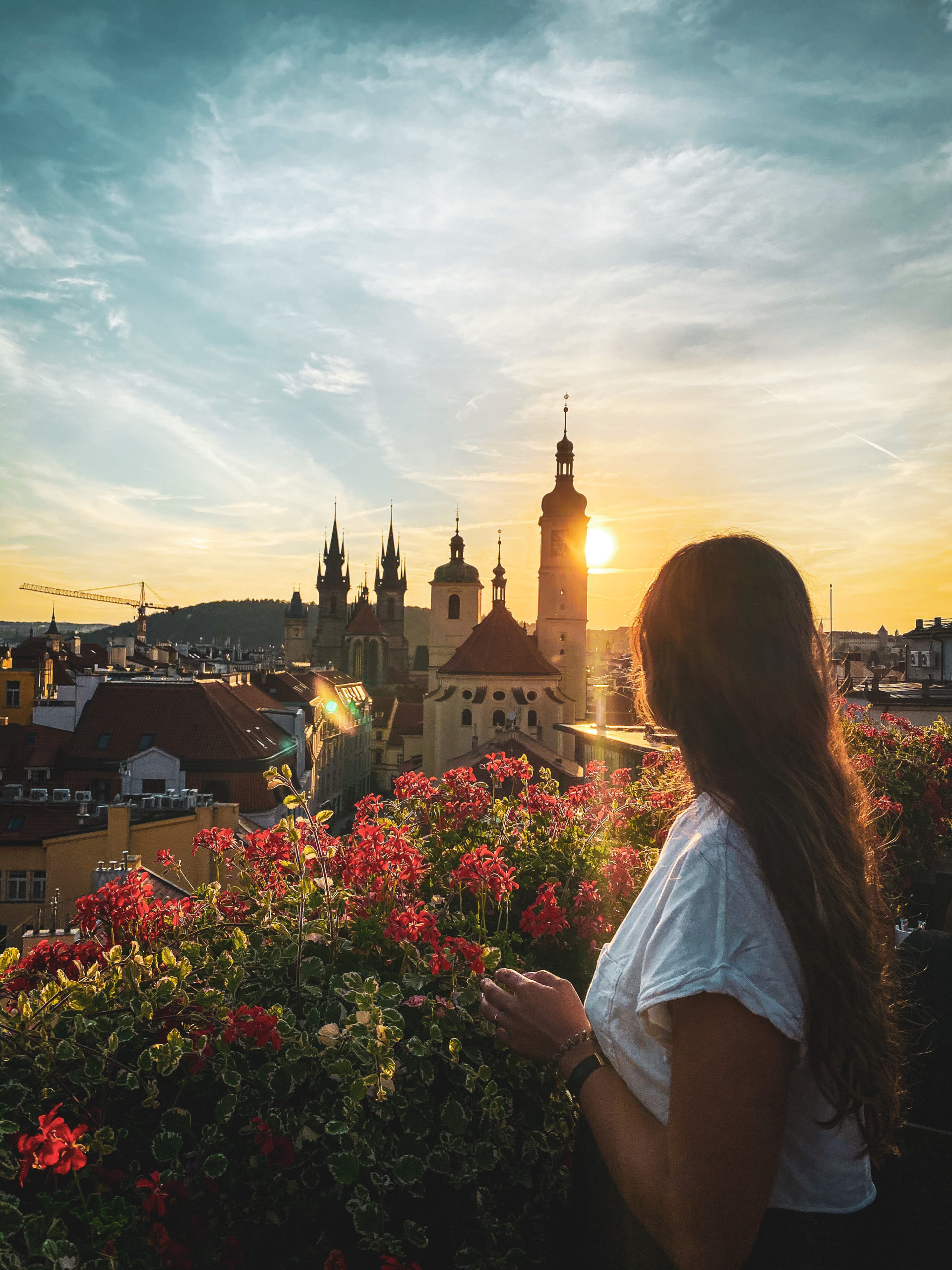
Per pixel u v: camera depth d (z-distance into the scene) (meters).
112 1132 2.48
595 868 4.44
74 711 56.09
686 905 1.63
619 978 1.78
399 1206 2.76
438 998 3.03
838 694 1.93
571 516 90.12
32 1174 2.46
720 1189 1.46
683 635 1.86
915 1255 2.01
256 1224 2.54
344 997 2.85
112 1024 2.73
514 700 79.31
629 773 6.03
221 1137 2.57
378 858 3.55
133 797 35.69
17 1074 2.64
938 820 7.59
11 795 34.97
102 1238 2.27
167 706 55.66
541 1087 2.84
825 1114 1.69
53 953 3.43
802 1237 1.69
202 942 3.56
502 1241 2.63
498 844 4.50
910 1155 2.08
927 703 23.97
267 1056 2.80
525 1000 2.07
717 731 1.79
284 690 84.69
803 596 1.88
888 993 1.73
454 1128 2.67
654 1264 1.89
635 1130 1.69
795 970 1.56
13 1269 2.11
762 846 1.62
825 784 1.75
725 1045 1.51
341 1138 2.55
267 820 50.47
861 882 1.70
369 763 117.00
